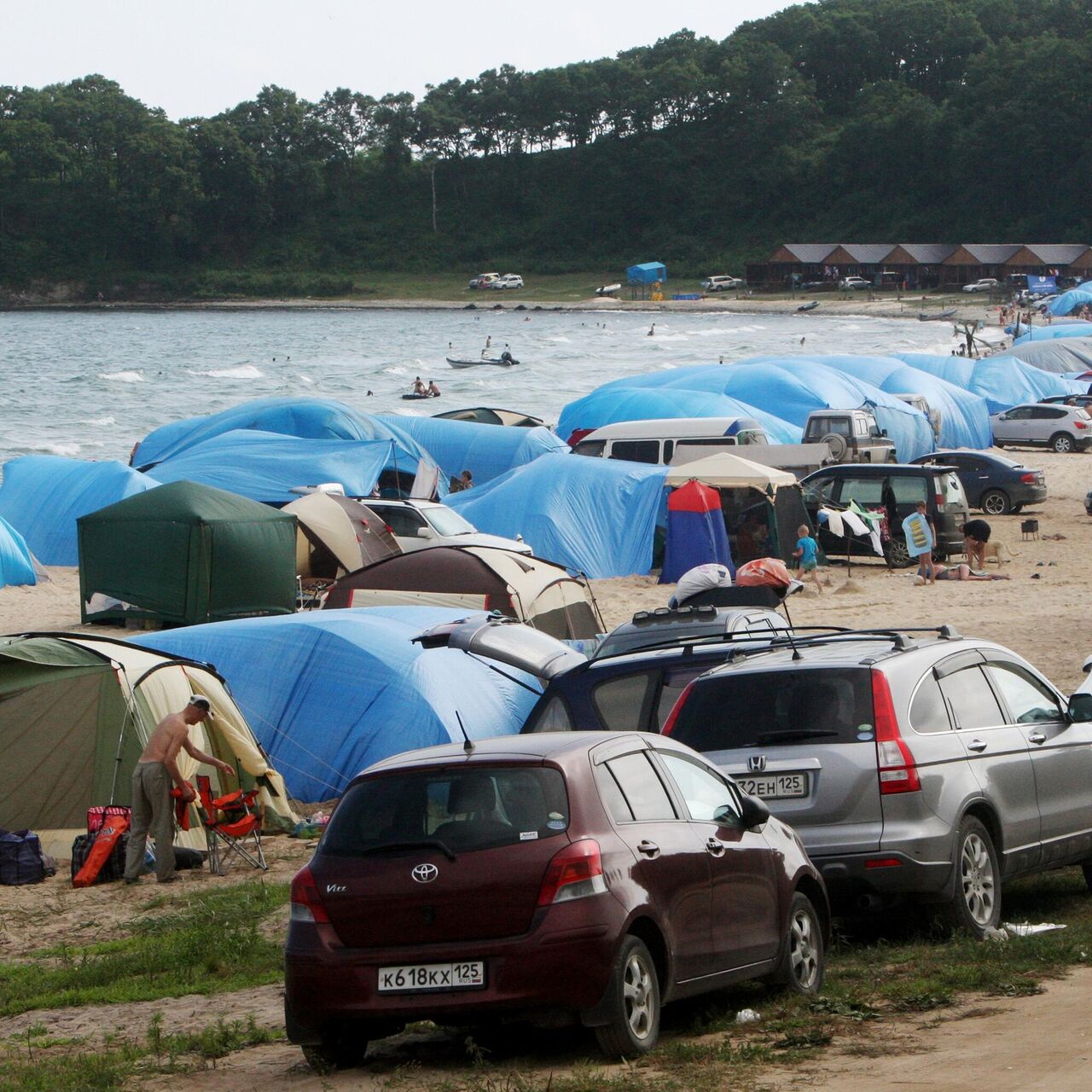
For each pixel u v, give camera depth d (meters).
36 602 94.06
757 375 166.12
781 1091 19.06
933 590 93.56
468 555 72.12
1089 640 72.94
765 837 25.66
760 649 31.52
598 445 126.31
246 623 58.09
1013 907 33.41
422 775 22.17
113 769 46.97
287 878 42.56
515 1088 20.08
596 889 21.06
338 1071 22.70
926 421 158.62
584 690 36.12
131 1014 28.95
